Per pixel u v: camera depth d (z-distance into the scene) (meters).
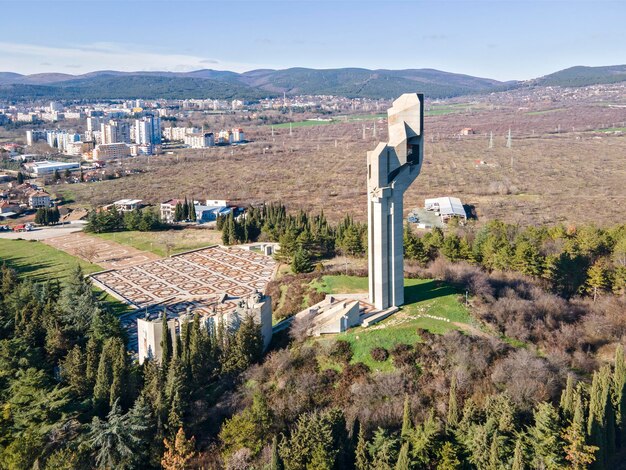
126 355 88.31
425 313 96.62
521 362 81.19
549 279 122.88
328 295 107.81
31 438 68.12
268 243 184.25
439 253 137.12
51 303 109.62
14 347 90.56
